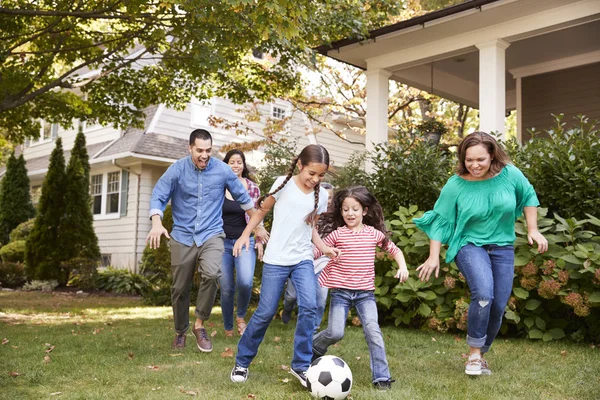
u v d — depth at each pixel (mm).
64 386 3689
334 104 15930
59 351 4996
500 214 3947
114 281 13883
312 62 8359
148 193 16297
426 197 7184
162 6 7316
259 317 3758
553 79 10922
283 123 15562
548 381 3832
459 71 11312
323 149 3699
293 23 6355
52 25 8828
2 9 7477
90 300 11625
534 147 6285
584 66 10539
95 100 11125
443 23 8508
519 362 4484
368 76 10070
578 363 4430
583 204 5805
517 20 8305
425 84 11148
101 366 4312
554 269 5383
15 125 11703
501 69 8633
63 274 14414
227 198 5691
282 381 3807
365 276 3881
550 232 5930
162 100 11344
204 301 4965
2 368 4238
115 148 16172
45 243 14359
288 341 5531
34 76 10086
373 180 7680
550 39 9602
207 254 4938
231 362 4473
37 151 21859
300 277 3754
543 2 7793
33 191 21391
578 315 5359
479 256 3939
